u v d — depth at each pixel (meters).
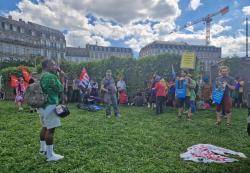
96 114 14.38
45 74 6.70
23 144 7.95
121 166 6.30
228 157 7.11
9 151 7.19
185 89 12.91
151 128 10.55
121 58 22.67
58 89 6.68
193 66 17.20
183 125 11.23
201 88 18.30
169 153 7.32
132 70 22.23
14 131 9.56
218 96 11.26
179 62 21.34
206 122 12.08
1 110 15.37
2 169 6.05
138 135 9.20
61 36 106.06
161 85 14.81
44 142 7.07
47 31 98.56
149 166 6.27
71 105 19.14
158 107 14.79
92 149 7.51
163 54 21.56
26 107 16.67
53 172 5.96
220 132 10.07
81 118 12.57
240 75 20.59
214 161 6.74
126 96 20.34
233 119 13.00
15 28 84.44
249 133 7.38
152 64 21.69
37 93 6.59
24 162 6.47
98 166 6.23
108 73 13.38
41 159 6.68
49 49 98.44
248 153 7.66
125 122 11.79
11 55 81.69
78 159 6.74
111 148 7.62
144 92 20.06
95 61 23.66
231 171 6.16
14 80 19.06
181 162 6.66
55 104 6.68
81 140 8.40
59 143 8.05
